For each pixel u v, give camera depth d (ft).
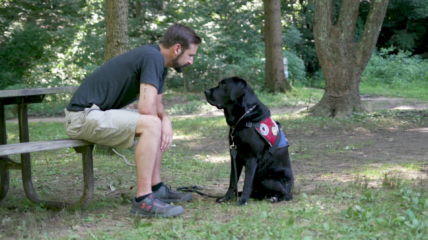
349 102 33.88
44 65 55.83
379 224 8.84
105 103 10.43
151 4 68.85
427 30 89.92
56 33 53.52
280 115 36.37
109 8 22.04
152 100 10.10
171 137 10.97
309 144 23.34
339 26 33.50
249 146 11.36
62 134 30.45
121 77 10.32
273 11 55.52
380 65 70.44
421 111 35.14
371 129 28.35
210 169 17.40
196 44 10.75
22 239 8.91
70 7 54.44
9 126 37.99
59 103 50.49
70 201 12.34
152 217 10.39
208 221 9.82
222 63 65.10
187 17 62.49
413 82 65.41
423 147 21.26
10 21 52.44
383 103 44.65
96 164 18.65
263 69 62.90
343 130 28.27
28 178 12.21
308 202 11.35
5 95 10.25
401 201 10.87
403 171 15.66
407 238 7.97
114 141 10.38
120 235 9.12
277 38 55.98
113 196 13.19
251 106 11.37
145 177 10.44
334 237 8.34
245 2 74.79
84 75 56.59
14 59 53.21
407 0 82.74
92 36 56.18
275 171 11.94
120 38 22.20
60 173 17.24
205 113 45.29
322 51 33.83
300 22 87.71
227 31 72.33
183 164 18.38
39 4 52.90
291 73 70.33
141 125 10.16
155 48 10.57
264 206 11.03
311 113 35.50
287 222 9.29
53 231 9.56
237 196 11.94
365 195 11.27
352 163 17.95
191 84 64.90
